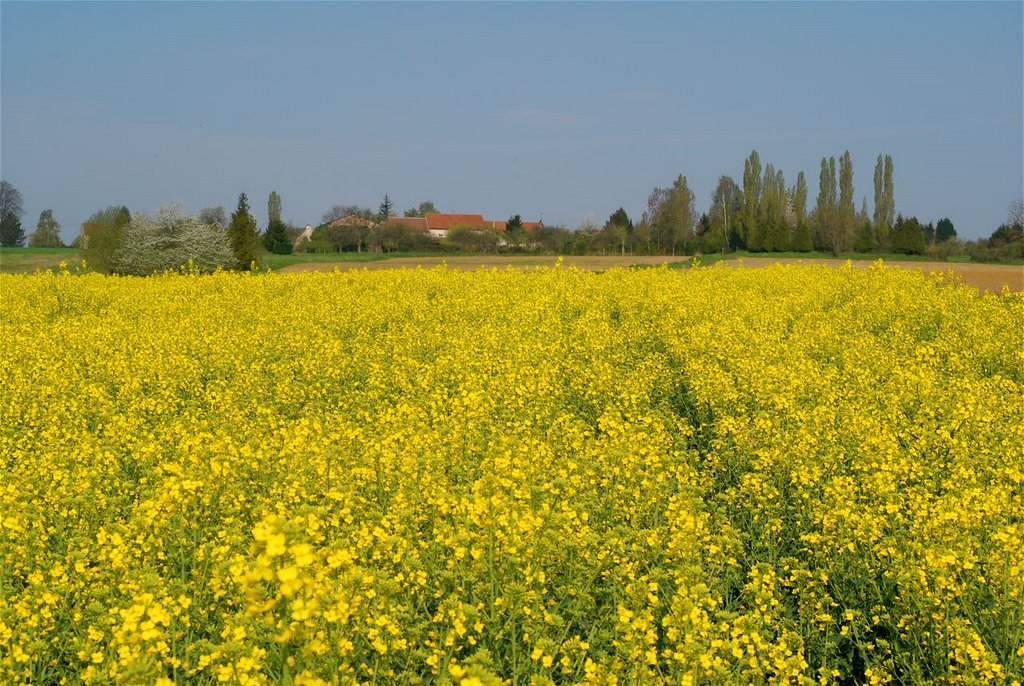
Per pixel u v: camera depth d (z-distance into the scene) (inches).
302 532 201.9
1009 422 541.6
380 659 254.2
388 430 466.3
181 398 681.0
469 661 233.3
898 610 322.3
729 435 532.4
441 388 656.4
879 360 741.9
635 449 421.1
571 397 657.0
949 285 1198.3
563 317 1050.1
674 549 323.3
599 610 298.2
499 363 716.0
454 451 461.7
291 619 204.4
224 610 289.9
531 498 355.9
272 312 1050.1
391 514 331.9
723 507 391.9
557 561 313.7
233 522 337.7
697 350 782.5
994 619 301.0
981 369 764.6
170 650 257.3
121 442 485.7
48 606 275.7
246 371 733.3
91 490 382.6
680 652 244.7
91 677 234.8
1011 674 274.7
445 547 317.1
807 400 614.9
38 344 820.6
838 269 1425.9
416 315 1017.5
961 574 319.6
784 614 332.8
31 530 334.3
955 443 474.6
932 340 895.7
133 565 311.6
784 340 871.7
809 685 255.4
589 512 376.2
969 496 361.4
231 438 457.4
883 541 342.0
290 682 205.0
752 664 254.2
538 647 258.1
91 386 616.1
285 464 397.7
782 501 416.2
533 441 430.6
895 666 306.8
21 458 462.3
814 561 368.2
